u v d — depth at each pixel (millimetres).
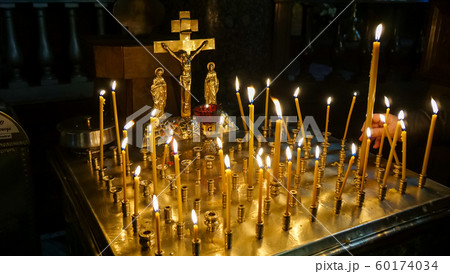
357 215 1376
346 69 4496
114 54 2029
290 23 3258
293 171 1711
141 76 2086
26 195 1871
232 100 3100
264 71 3246
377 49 1422
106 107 2398
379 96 3703
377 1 3559
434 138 2125
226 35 2932
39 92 2887
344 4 3590
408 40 4875
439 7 2623
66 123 1899
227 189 1154
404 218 1400
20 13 2924
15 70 2820
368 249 1312
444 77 2633
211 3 2812
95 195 1522
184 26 1884
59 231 2613
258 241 1228
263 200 1482
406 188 1580
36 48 3051
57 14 3055
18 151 1791
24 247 1942
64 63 3172
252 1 2979
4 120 1721
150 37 2307
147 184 1496
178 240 1236
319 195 1519
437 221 1466
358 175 1604
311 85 3557
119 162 1795
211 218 1263
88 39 2283
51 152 2049
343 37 3678
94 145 1806
